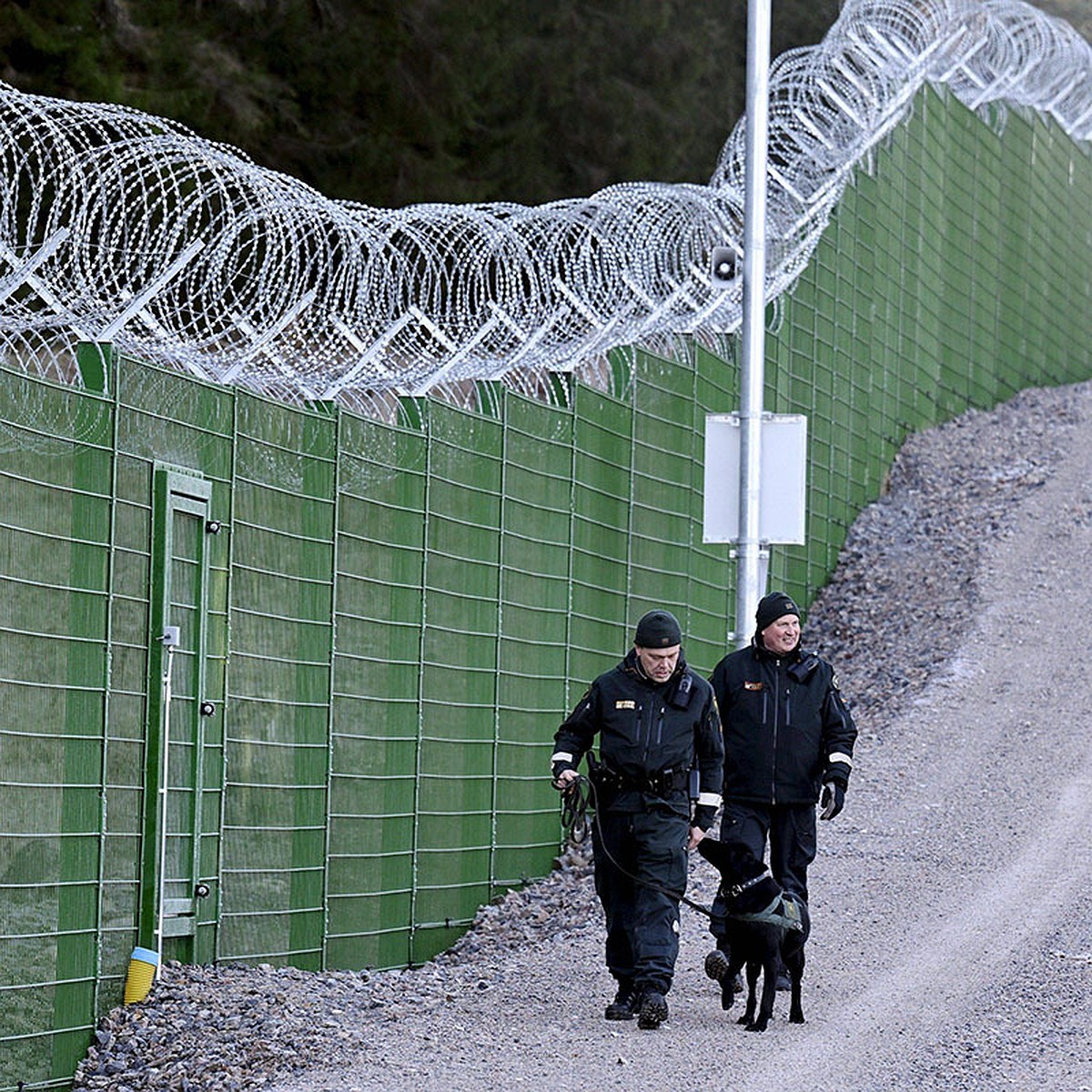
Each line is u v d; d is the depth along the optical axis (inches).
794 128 2965.1
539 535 1935.3
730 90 4436.5
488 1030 1251.2
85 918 1211.2
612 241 2144.4
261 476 1450.5
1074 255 4451.3
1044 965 1408.7
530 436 1919.3
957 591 2780.5
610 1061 1158.3
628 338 2158.0
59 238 1232.2
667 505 2268.7
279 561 1476.4
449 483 1752.0
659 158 4239.7
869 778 2117.4
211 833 1378.0
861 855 1818.4
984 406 3757.4
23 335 1311.5
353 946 1569.9
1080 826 1883.6
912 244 3353.8
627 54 4229.8
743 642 1899.6
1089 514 3019.2
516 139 4045.3
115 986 1245.7
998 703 2372.0
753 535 1908.2
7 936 1133.1
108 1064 1184.2
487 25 3983.8
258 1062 1160.2
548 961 1529.3
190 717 1346.0
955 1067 1144.8
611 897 1298.0
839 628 2751.0
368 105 3841.0
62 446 1198.9
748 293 1945.1
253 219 1428.4
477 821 1790.1
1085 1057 1165.7
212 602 1381.6
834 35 3115.2
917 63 3223.4
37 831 1164.5
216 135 3560.5
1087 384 4151.1
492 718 1828.2
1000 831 1884.8
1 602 1133.7
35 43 3223.4
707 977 1440.7
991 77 3929.6
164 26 3604.8
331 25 3801.7
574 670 2014.0
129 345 1355.8
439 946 1707.7
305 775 1504.7
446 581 1740.9
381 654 1625.2
